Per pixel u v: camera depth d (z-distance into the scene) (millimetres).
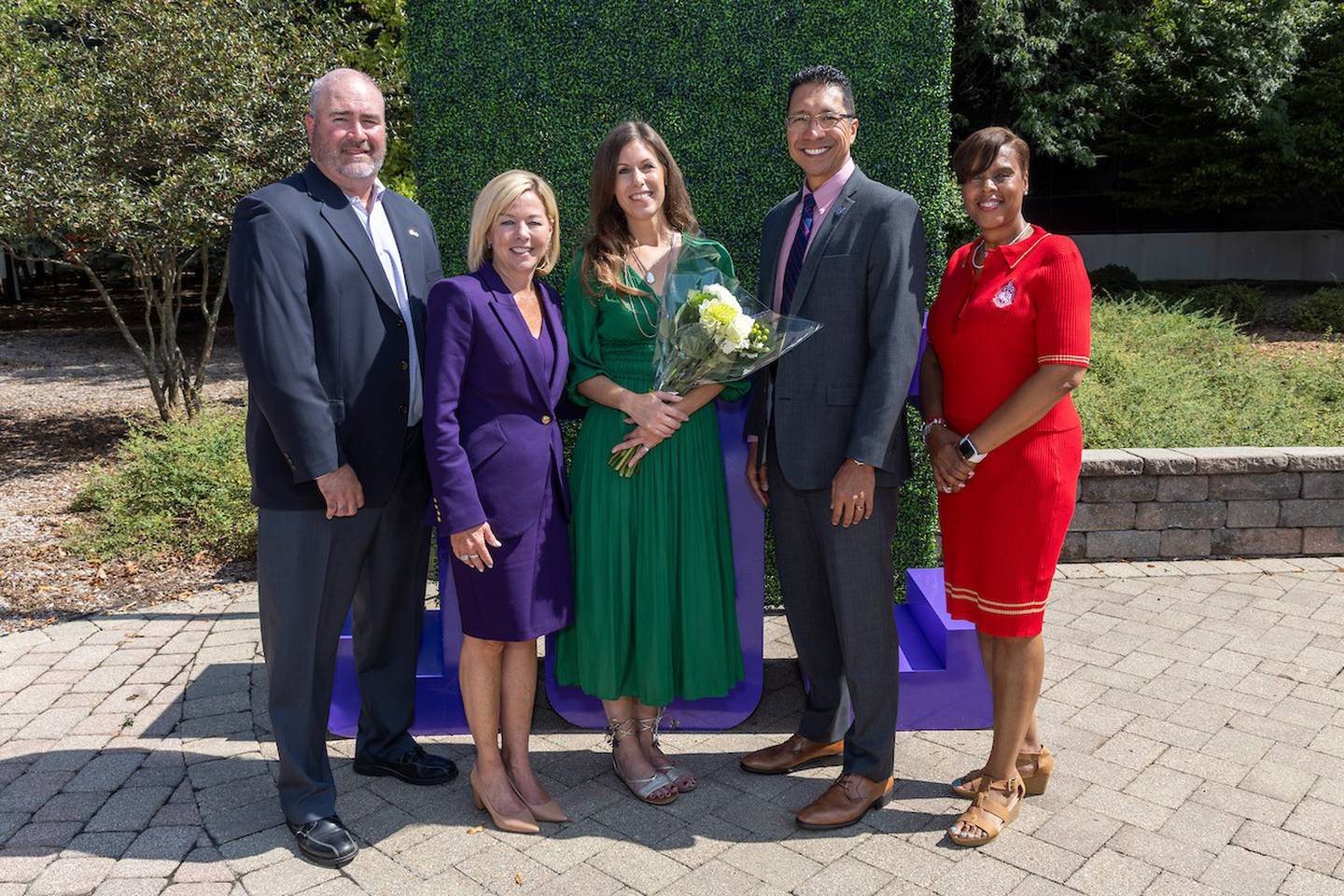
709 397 3074
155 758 3461
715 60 4258
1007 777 2992
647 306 3043
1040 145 15391
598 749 3578
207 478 6117
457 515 2783
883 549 2984
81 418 9898
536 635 2953
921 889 2707
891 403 2781
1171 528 5398
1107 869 2783
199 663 4270
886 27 4215
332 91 2828
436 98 4297
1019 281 2754
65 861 2846
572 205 4355
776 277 3127
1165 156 16281
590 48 4250
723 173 4348
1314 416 7301
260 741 3586
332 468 2730
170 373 8594
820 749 3375
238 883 2758
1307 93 15477
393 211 3078
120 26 7176
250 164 7227
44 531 6250
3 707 3857
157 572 5492
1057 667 4102
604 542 3125
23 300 20688
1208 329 10359
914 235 2850
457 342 2828
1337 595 4879
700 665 3213
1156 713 3703
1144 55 14961
